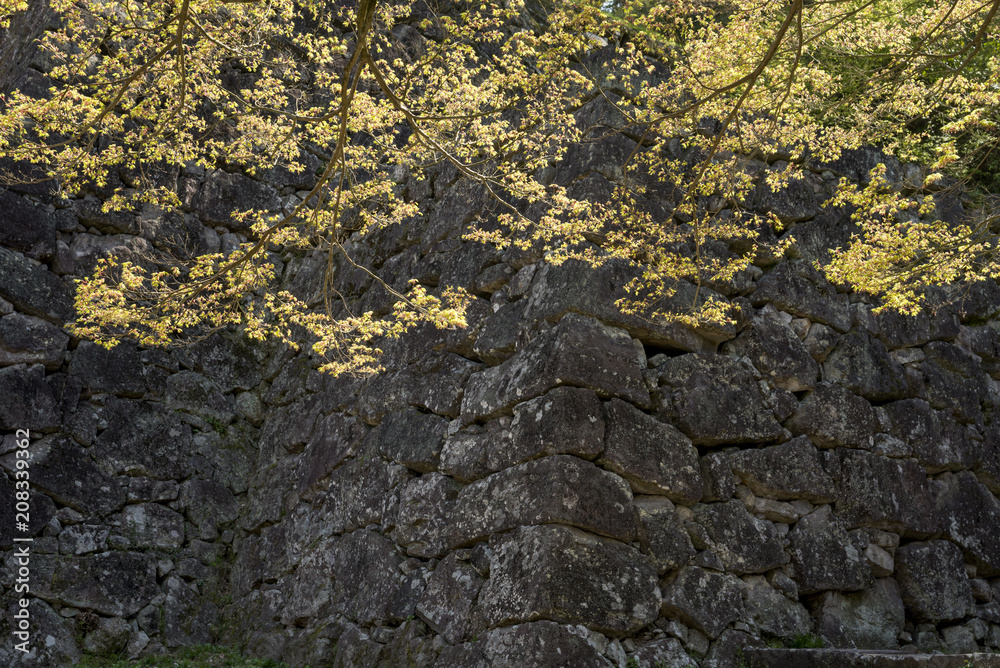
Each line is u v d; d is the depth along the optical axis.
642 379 6.14
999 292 7.94
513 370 6.28
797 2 4.00
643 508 5.82
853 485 6.46
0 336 7.84
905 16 6.71
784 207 7.15
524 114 7.70
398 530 6.67
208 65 7.19
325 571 7.30
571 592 5.25
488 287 7.11
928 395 7.18
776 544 6.12
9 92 8.17
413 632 6.09
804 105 6.63
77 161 6.35
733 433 6.19
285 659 7.11
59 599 7.52
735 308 6.57
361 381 7.98
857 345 6.98
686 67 6.20
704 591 5.73
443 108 6.49
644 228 6.18
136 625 7.82
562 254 6.16
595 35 7.04
